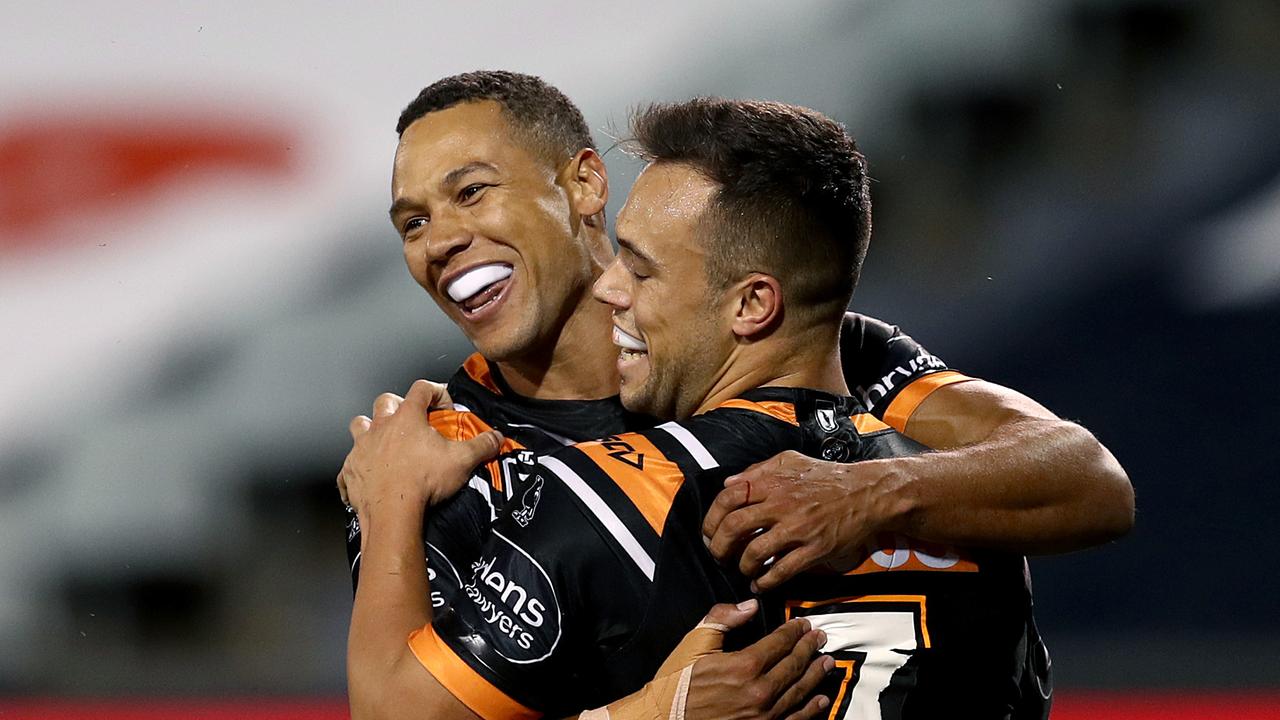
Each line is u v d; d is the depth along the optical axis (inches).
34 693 815.1
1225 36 896.3
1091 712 619.5
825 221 232.2
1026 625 236.8
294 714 680.4
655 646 214.2
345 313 885.8
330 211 888.3
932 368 294.4
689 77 888.9
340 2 879.1
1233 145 891.4
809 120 238.2
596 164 292.5
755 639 214.8
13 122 875.4
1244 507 806.5
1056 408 852.6
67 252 883.4
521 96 285.0
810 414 231.1
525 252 277.6
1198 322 853.8
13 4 872.3
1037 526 231.3
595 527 214.1
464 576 241.6
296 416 877.2
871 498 212.8
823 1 905.5
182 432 880.3
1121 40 901.2
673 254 233.1
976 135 904.3
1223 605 783.7
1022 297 880.3
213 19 882.1
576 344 285.3
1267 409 824.9
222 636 858.1
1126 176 898.1
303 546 869.2
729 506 210.7
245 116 882.1
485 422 281.0
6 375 882.1
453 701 211.3
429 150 277.6
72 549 865.5
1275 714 609.3
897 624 217.6
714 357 237.1
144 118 881.5
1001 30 905.5
